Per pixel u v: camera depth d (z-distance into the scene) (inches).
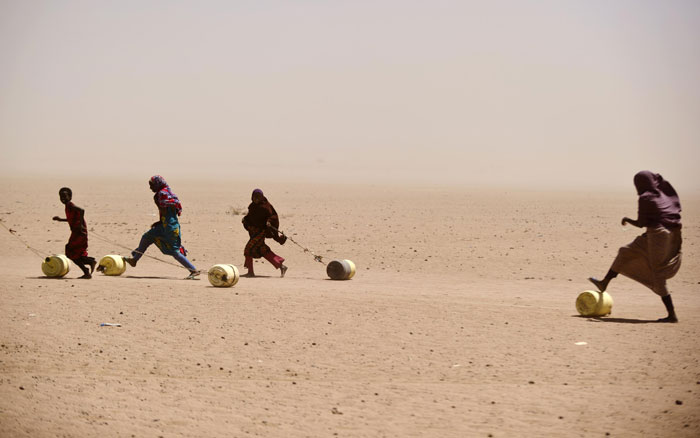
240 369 419.8
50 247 1012.5
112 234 1168.2
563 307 609.9
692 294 705.6
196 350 456.1
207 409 352.2
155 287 650.2
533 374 411.5
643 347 467.5
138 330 501.0
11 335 479.8
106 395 368.8
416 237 1179.3
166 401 362.6
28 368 412.5
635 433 319.3
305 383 394.9
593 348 465.7
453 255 983.6
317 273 836.6
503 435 319.9
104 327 506.9
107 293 618.8
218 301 594.2
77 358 433.7
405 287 722.8
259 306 577.9
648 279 551.8
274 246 1061.1
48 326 506.0
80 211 700.7
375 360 439.5
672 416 337.4
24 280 681.0
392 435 320.8
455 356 447.8
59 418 335.3
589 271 863.7
